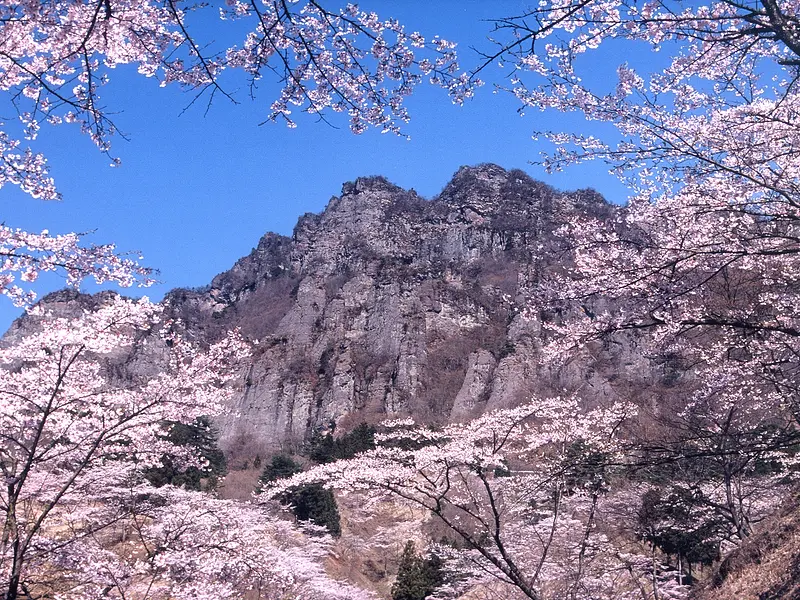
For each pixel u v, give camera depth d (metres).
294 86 5.80
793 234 7.21
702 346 9.58
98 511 12.53
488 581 15.71
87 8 5.48
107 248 6.65
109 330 8.91
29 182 6.30
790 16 5.44
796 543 10.20
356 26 5.29
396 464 11.97
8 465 9.91
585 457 8.52
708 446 9.34
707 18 5.54
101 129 5.89
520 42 5.27
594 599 13.82
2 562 8.80
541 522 14.73
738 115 7.12
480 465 12.07
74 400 9.36
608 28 6.16
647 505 15.15
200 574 10.75
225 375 10.76
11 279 6.32
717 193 7.20
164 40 5.62
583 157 7.46
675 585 15.12
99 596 9.52
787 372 9.29
